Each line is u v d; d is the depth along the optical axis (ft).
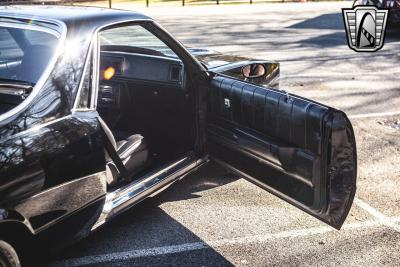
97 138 8.93
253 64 14.25
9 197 7.30
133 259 9.99
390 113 20.51
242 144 10.89
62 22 9.09
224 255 10.26
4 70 8.71
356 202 12.76
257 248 10.56
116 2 78.02
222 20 53.42
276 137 9.98
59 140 8.13
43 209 7.95
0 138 7.34
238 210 12.23
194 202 12.54
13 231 7.74
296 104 9.36
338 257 10.28
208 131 11.85
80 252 10.14
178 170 11.44
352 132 8.76
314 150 9.05
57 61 8.60
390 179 14.21
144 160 11.59
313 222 11.74
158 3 76.18
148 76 12.48
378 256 10.36
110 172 10.07
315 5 73.56
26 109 7.91
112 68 12.89
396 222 11.82
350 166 8.84
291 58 31.89
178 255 10.19
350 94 23.30
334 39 40.40
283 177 10.07
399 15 39.19
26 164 7.53
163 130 12.60
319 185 9.10
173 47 11.03
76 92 8.71
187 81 11.91
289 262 10.06
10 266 7.74
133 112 12.96
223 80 11.26
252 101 10.43
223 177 14.06
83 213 8.89
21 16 9.45
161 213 11.90
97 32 9.30
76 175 8.50
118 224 11.30
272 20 53.93
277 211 12.24
